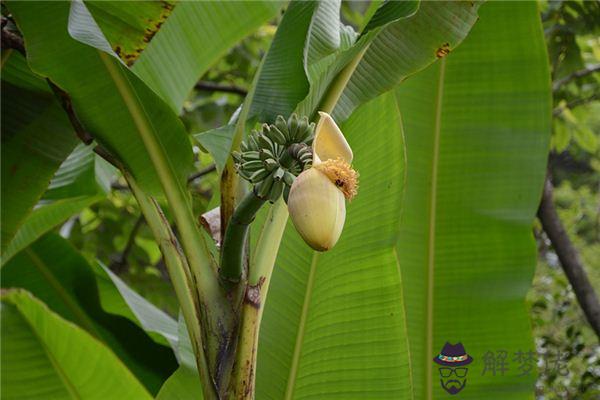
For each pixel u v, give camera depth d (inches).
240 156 144.9
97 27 163.8
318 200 137.3
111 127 160.2
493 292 191.2
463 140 192.9
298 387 173.0
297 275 175.8
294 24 169.5
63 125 191.5
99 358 143.8
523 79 193.0
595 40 412.5
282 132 143.1
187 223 153.9
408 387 172.1
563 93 378.3
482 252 191.9
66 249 225.1
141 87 160.9
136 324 223.0
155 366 219.0
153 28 176.4
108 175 233.1
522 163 192.1
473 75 193.6
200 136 157.9
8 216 190.1
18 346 142.6
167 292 391.9
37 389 143.9
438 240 192.2
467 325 191.3
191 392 173.6
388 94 178.4
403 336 172.9
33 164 190.5
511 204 191.6
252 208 142.9
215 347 147.2
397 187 175.8
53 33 163.6
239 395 146.1
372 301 174.1
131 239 414.9
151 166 158.7
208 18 183.8
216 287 148.7
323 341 174.1
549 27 345.4
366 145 178.7
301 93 163.3
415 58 166.1
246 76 413.4
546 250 402.0
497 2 193.5
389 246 174.7
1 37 181.8
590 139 410.3
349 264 175.5
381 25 167.2
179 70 181.9
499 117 193.0
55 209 223.8
